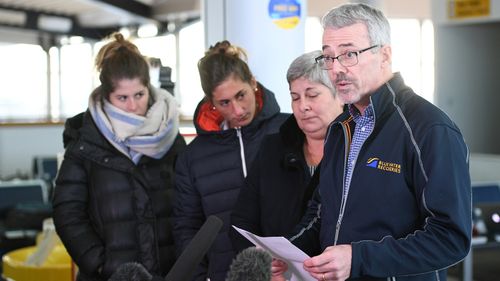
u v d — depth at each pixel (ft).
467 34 18.03
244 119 8.41
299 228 6.65
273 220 7.41
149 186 8.61
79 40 54.95
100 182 8.46
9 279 11.94
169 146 8.87
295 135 7.52
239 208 7.70
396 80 5.82
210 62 8.21
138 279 3.32
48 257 11.73
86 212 8.59
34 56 58.08
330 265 5.32
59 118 54.80
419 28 45.42
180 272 3.49
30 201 20.67
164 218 8.75
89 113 8.67
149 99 8.89
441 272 5.95
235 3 11.61
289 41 11.68
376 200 5.63
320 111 7.11
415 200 5.60
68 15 51.37
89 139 8.51
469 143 18.25
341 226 5.81
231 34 11.69
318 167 7.07
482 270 14.85
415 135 5.51
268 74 11.62
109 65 8.44
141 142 8.55
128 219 8.45
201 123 8.71
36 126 28.60
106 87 8.48
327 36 5.71
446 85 17.95
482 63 18.21
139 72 8.48
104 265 8.30
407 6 44.86
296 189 7.33
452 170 5.36
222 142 8.55
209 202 8.47
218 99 8.25
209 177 8.50
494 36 18.28
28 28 48.98
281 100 11.68
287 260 5.78
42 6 48.42
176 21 47.70
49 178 25.70
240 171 8.47
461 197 5.36
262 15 11.56
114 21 50.47
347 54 5.60
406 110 5.67
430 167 5.38
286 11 11.63
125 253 8.38
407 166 5.55
